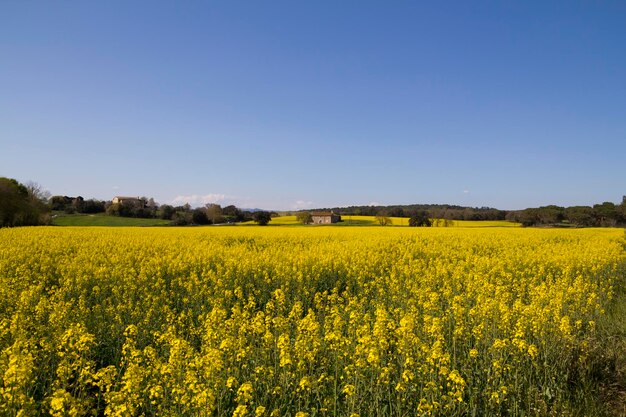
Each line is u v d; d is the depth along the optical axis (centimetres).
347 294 1305
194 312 1140
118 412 499
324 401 600
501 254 2033
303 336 753
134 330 801
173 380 616
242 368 693
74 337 702
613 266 1652
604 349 800
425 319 832
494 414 604
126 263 1684
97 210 8956
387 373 605
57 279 1519
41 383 668
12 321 815
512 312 876
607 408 635
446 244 2481
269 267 1577
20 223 5922
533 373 722
